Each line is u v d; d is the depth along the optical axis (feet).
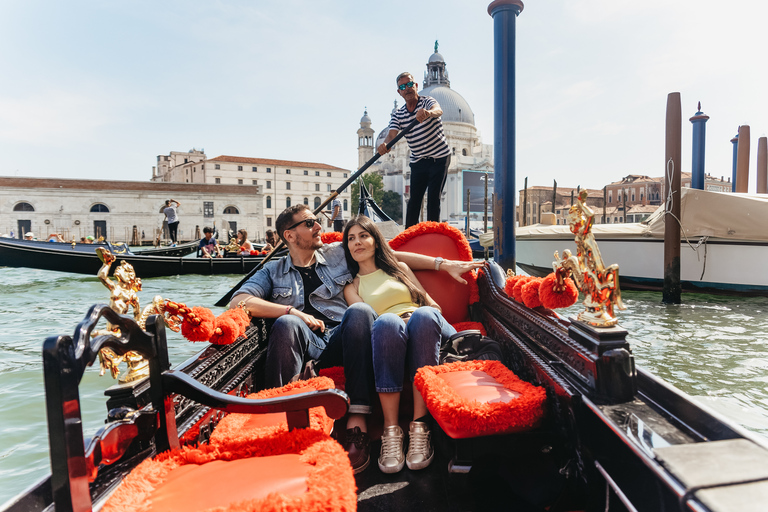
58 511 2.34
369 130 278.67
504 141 11.15
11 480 7.20
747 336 16.05
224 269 39.93
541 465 4.33
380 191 236.84
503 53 10.99
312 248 7.20
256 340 6.43
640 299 24.89
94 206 139.64
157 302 4.27
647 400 3.61
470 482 4.41
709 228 24.76
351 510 2.85
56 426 2.31
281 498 2.75
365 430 5.40
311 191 216.33
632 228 27.50
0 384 11.57
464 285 7.98
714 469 2.44
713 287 25.30
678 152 23.34
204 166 197.06
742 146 36.27
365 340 5.65
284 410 3.58
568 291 4.68
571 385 3.96
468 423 4.18
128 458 3.42
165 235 141.08
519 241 34.09
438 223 8.50
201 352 4.71
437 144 12.26
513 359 5.70
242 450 3.61
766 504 2.15
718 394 10.39
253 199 155.43
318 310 7.01
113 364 3.54
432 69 271.69
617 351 3.60
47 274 41.81
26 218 132.67
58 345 2.31
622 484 3.20
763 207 23.52
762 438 2.67
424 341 5.73
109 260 3.78
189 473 3.27
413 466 5.13
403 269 7.37
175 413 3.96
